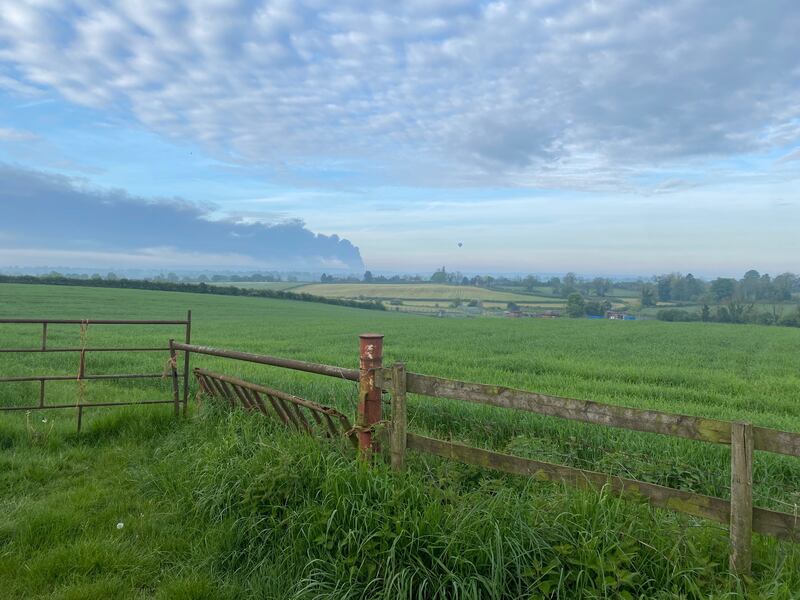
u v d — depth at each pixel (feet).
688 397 39.27
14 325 107.34
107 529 14.10
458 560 10.46
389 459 14.78
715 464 19.93
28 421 22.62
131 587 11.65
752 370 59.06
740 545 9.71
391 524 11.50
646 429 10.52
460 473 15.47
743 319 289.12
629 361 65.21
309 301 299.38
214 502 14.42
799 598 8.99
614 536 10.39
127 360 54.19
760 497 16.74
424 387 13.71
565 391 39.37
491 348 80.69
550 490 13.74
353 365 55.83
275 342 87.20
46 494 16.42
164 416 22.93
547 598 9.90
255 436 17.37
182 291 281.74
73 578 11.82
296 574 11.71
